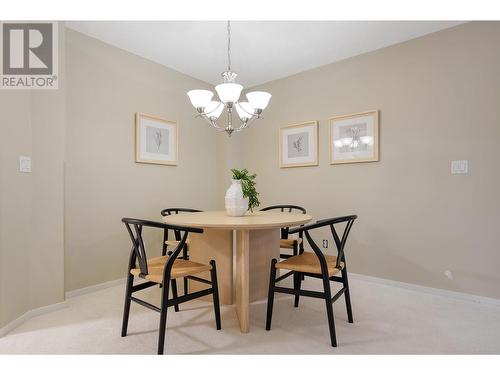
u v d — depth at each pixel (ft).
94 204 8.66
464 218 7.93
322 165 10.68
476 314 6.93
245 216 7.28
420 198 8.63
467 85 7.90
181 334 5.94
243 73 11.46
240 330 6.11
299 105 11.32
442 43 8.29
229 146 12.80
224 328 6.20
